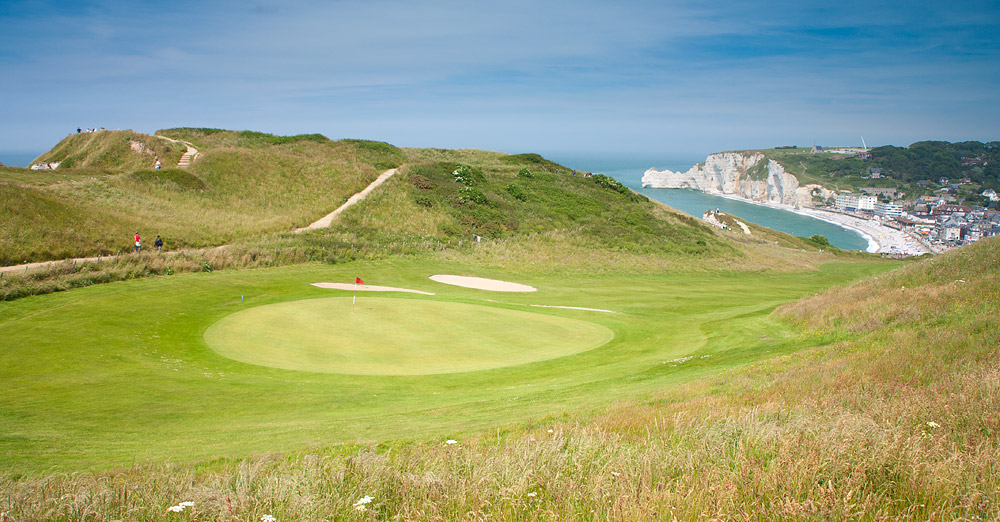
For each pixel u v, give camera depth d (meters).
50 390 12.88
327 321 21.05
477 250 44.19
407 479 6.05
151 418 11.34
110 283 24.31
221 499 5.68
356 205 47.22
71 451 9.09
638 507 4.97
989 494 5.03
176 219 37.50
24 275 22.30
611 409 10.30
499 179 62.38
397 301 25.09
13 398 12.22
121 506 5.78
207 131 70.62
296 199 47.69
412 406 12.47
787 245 76.44
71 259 27.06
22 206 30.36
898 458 5.72
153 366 15.19
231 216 41.09
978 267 22.25
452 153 81.00
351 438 9.60
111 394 12.80
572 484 5.67
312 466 6.50
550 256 45.44
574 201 60.41
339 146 67.06
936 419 7.37
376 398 13.29
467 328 21.14
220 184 46.91
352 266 35.72
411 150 78.62
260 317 21.14
